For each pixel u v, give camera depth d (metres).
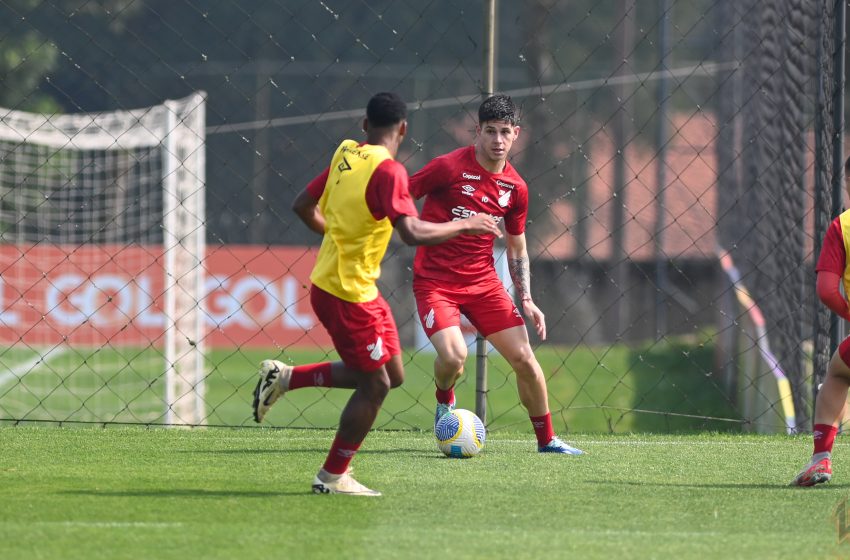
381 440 26.94
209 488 20.34
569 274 110.06
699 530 17.56
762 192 50.81
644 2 125.12
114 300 65.81
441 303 24.92
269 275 79.12
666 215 104.38
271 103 110.88
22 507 18.56
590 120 116.31
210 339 79.00
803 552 16.25
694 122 115.25
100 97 104.62
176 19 110.75
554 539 16.84
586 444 26.69
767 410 39.28
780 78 43.53
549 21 110.06
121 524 17.42
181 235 51.16
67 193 61.66
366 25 113.56
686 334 104.06
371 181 18.61
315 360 74.12
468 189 24.70
